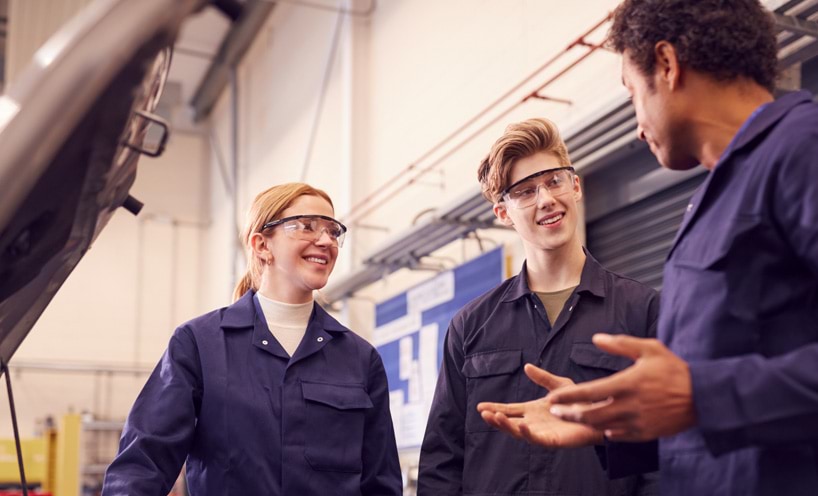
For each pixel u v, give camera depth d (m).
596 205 4.19
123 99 0.90
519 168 1.91
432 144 5.13
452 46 5.00
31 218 0.92
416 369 4.88
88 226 1.11
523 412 1.29
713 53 1.12
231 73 9.85
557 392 0.96
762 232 1.06
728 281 1.08
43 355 10.17
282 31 8.26
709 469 1.10
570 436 1.24
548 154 1.91
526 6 4.28
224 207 10.14
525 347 1.88
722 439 0.93
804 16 2.60
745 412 0.92
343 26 6.42
